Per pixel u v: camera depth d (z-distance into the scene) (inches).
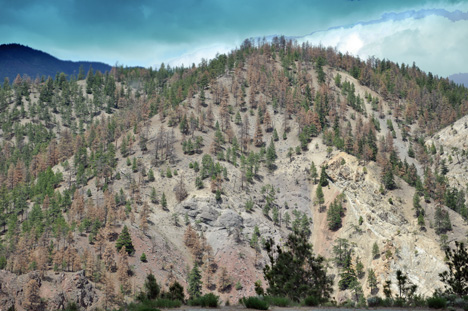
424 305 944.9
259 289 1168.2
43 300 4345.5
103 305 4667.8
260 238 7081.7
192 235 6801.2
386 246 6328.7
